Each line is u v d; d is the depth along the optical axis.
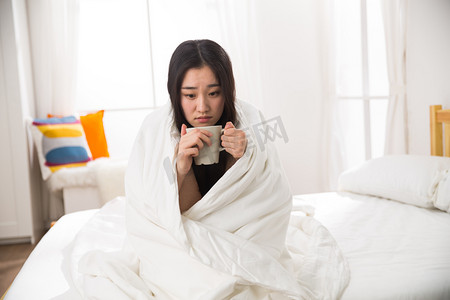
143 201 1.12
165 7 3.68
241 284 1.01
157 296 1.08
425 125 2.90
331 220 1.84
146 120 1.25
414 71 3.01
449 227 1.66
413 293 1.14
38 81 3.56
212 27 3.64
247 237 1.06
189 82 1.02
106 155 3.40
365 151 3.52
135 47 3.74
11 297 1.16
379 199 2.18
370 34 3.48
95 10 3.68
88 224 1.72
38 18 3.50
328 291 1.12
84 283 1.12
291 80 3.68
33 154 3.44
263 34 3.61
